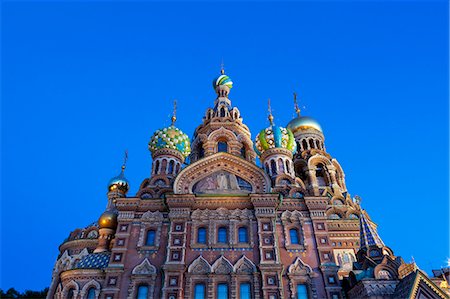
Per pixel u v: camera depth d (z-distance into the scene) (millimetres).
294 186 42188
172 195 35219
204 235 33750
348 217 43875
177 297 29531
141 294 30484
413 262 29203
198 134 51406
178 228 33688
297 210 35406
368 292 27438
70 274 33312
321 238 33281
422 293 25766
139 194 40688
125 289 30688
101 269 33000
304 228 34219
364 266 31109
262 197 35000
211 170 38688
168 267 30969
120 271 31453
